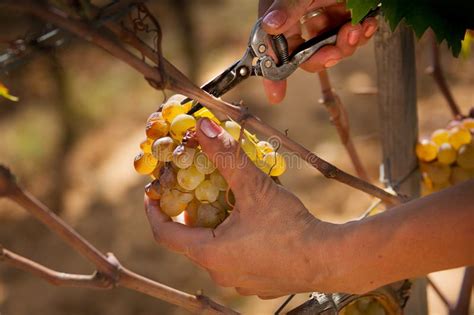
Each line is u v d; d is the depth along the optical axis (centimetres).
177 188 77
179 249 77
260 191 75
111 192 288
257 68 83
